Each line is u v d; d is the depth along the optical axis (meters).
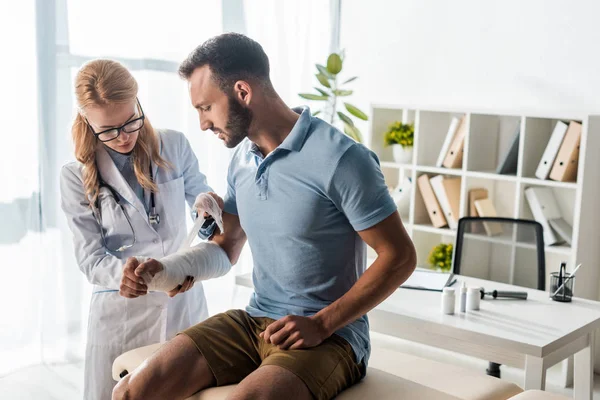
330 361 1.72
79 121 2.16
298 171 1.73
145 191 2.26
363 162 1.70
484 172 3.82
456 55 4.07
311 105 4.53
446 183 3.97
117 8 3.38
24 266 3.24
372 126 4.20
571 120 3.64
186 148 2.40
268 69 1.80
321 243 1.77
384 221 1.71
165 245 2.28
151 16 3.51
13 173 3.16
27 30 3.12
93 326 2.27
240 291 4.23
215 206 2.03
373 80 4.44
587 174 3.47
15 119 3.13
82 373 3.32
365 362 1.90
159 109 3.60
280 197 1.77
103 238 2.24
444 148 3.98
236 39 1.76
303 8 4.38
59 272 3.29
